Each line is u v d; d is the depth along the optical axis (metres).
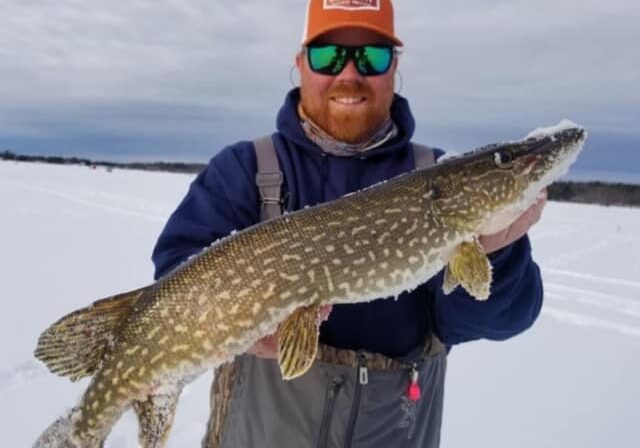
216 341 0.66
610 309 2.18
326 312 0.69
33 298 2.14
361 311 0.72
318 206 0.71
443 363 0.79
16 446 1.14
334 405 0.70
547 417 1.29
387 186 0.73
